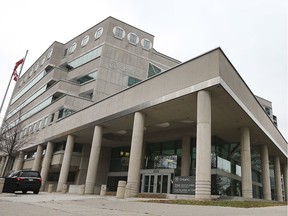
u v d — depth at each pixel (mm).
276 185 36438
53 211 8125
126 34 46062
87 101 39906
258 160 38719
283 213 8742
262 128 27453
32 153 47719
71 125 34312
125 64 44219
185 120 26500
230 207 11477
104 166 39844
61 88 42844
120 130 31641
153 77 23797
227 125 26344
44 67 54094
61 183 33000
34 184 19922
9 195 16938
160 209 9984
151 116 25656
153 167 33125
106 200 15539
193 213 8539
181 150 31047
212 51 19578
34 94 54125
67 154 33875
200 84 19297
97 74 41781
